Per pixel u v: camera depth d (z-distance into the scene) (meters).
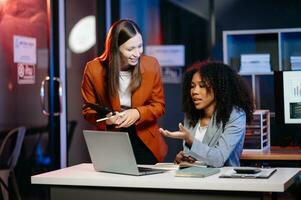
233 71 3.92
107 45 4.03
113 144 3.36
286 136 5.13
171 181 3.12
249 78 7.05
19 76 6.05
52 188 3.43
